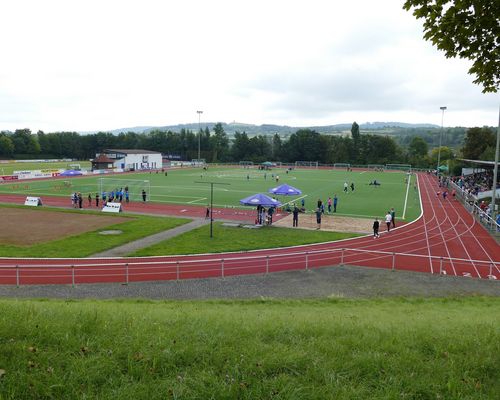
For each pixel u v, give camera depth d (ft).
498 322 37.86
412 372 22.02
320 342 25.90
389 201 191.93
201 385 19.95
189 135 589.73
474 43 27.30
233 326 29.68
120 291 68.39
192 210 161.17
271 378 20.95
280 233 119.34
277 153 554.87
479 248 104.22
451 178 299.38
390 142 517.14
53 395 19.16
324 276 78.43
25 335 24.66
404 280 76.13
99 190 218.59
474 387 20.62
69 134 606.55
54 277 75.56
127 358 22.36
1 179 266.36
